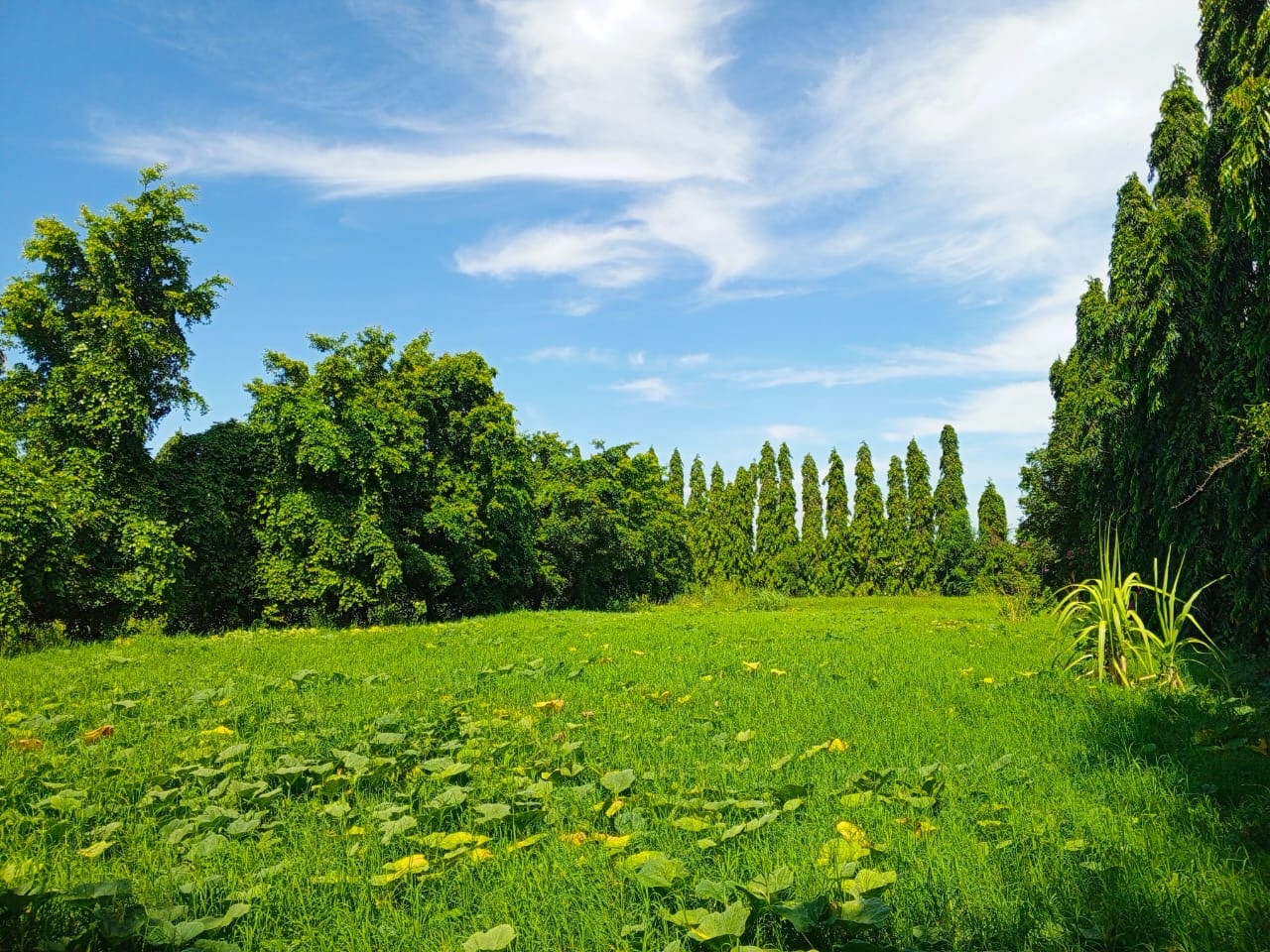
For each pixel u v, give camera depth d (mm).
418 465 25344
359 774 4523
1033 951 2672
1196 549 12297
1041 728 5832
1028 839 3555
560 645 12727
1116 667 7859
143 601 17391
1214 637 11930
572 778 4742
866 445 58281
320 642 13570
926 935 2723
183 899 3119
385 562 22297
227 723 6344
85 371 17344
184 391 19328
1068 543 20844
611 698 7410
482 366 28672
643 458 44969
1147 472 14117
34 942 2686
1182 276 12727
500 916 2953
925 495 57031
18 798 4383
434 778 4523
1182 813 3916
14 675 9445
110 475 17906
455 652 11766
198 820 3934
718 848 3518
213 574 20812
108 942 2598
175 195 19141
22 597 15422
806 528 60344
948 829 3688
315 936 2854
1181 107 14656
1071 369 22156
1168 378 13062
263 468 22594
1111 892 3014
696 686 8133
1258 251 10305
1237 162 9688
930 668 9320
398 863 3215
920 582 56812
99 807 4129
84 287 18109
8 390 18062
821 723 6168
